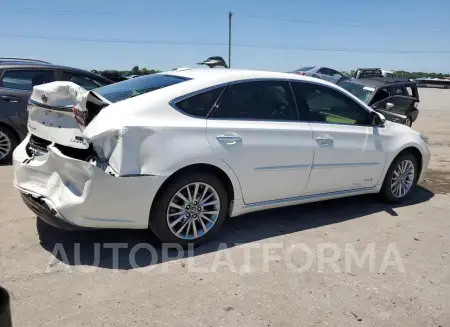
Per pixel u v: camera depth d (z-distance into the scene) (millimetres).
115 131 3406
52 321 2842
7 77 6871
